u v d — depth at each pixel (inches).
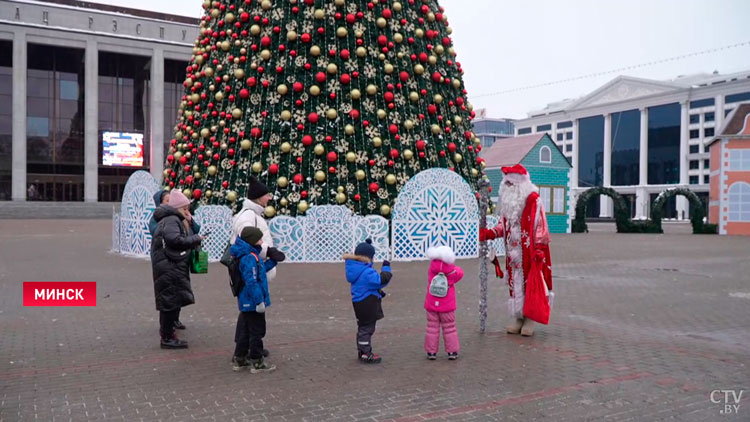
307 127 652.7
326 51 671.1
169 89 2325.3
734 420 173.3
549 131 3449.8
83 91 2228.1
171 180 740.7
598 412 180.4
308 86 660.7
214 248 601.6
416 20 727.1
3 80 2085.4
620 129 3070.9
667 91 2827.3
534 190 293.4
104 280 476.4
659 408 183.9
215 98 697.0
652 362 238.2
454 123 738.8
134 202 670.5
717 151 1363.2
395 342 273.9
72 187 2228.1
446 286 238.2
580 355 250.4
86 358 244.4
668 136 2859.3
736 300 397.7
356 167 649.6
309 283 461.7
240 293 222.8
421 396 195.8
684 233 1370.6
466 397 194.7
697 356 247.6
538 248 282.0
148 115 2288.4
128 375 219.8
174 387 205.0
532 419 174.4
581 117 3262.8
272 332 293.7
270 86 666.2
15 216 1873.8
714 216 1395.2
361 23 684.1
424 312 347.6
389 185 657.6
